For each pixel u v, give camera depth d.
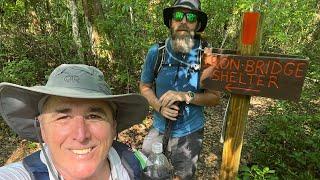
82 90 0.49
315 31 3.33
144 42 2.15
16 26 2.66
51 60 2.57
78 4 2.82
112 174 0.57
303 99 1.98
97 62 2.42
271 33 2.79
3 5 2.51
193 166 1.10
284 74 0.86
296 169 1.60
